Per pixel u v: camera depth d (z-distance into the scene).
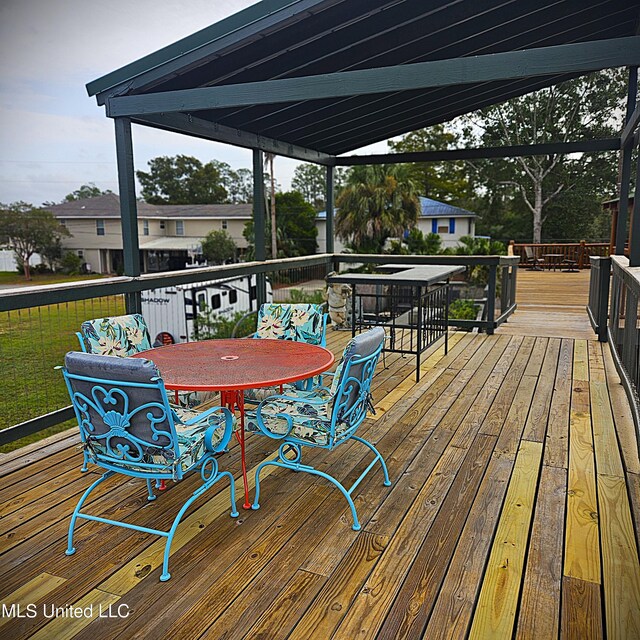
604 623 1.83
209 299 8.51
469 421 3.80
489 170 26.58
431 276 5.07
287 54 4.13
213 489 2.85
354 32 3.95
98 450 2.25
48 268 26.66
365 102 5.46
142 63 3.78
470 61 2.99
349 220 20.97
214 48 3.60
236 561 2.21
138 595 2.00
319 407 2.70
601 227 25.08
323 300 7.49
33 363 3.78
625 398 4.25
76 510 2.27
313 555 2.24
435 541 2.34
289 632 1.81
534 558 2.21
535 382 4.73
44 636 1.79
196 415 2.58
